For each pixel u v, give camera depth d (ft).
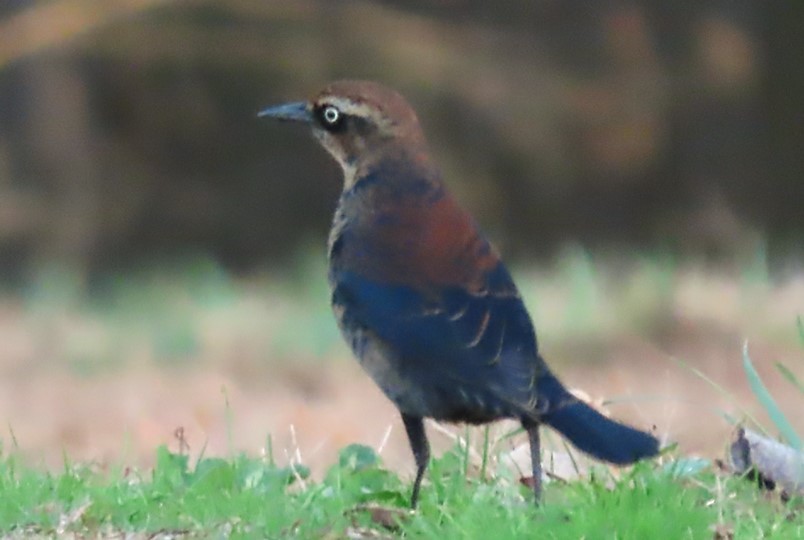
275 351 55.72
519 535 20.70
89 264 86.74
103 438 45.16
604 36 92.48
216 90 89.20
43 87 88.28
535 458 22.40
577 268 59.88
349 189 23.98
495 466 24.88
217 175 89.71
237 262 89.04
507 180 89.97
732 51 94.89
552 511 21.59
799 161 96.17
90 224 87.20
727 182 94.84
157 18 88.43
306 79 88.63
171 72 88.79
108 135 89.04
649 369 51.96
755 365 51.72
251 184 89.71
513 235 90.07
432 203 23.45
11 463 25.07
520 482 24.02
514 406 21.85
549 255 90.07
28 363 56.49
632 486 23.11
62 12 88.02
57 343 59.11
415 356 22.43
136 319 62.69
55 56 88.22
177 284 70.85
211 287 66.28
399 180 23.67
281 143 89.81
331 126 24.34
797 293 59.62
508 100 89.86
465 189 88.58
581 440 21.38
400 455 41.57
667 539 20.79
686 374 51.16
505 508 21.99
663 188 93.61
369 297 22.86
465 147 89.35
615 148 92.02
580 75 92.02
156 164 89.35
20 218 86.22
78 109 88.53
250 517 22.13
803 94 96.43
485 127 89.30
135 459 32.48
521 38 91.61
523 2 91.86
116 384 52.60
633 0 93.25
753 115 96.17
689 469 23.81
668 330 54.90
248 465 24.71
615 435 21.36
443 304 22.48
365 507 22.11
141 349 57.47
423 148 24.07
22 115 88.33
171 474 24.49
